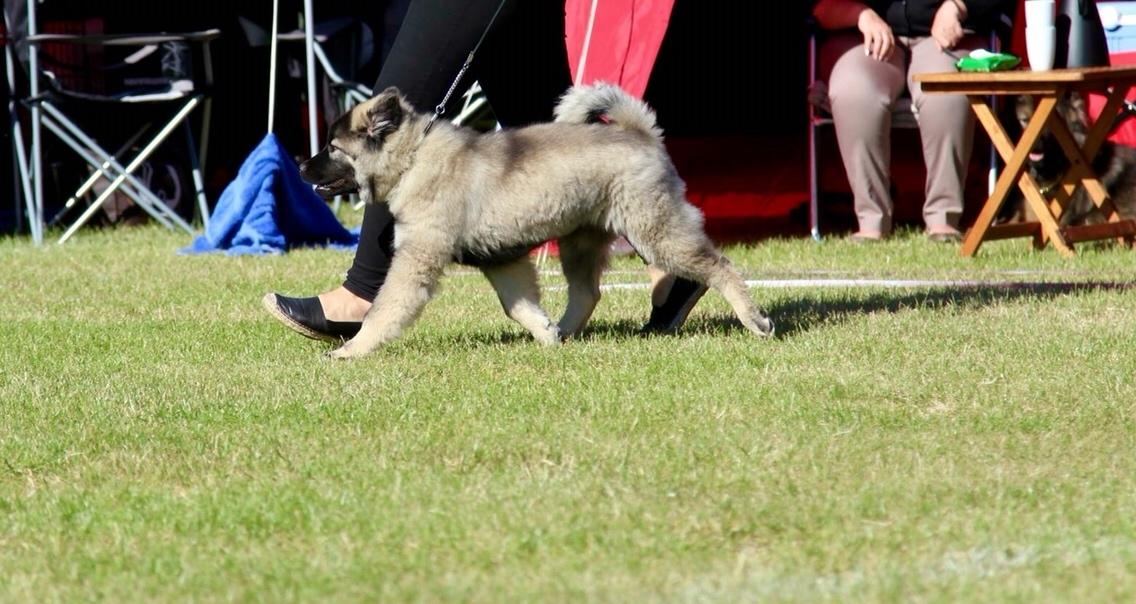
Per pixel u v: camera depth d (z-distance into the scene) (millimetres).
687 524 4391
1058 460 5059
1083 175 11414
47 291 10258
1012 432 5461
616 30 10680
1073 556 4051
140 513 4664
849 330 7648
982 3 11742
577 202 7156
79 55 14555
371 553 4215
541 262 11203
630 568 4039
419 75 7715
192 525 4523
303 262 11797
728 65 18812
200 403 6250
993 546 4152
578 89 7418
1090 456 5105
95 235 14148
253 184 12773
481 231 7137
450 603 3795
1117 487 4699
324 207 13266
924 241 11977
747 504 4574
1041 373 6445
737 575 3957
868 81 11836
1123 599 3717
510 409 5973
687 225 7328
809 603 3727
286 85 15789
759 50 18734
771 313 8367
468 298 9367
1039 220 11359
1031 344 7109
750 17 18500
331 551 4242
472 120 14531
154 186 15117
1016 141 12547
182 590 3973
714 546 4219
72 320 8852
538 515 4504
